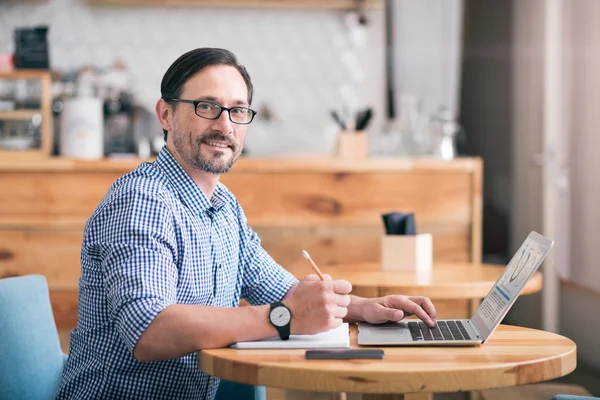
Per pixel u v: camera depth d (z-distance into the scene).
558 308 3.80
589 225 3.60
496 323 1.38
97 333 1.49
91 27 3.99
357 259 3.36
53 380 1.79
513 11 4.21
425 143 3.67
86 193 3.22
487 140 4.28
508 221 4.25
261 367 1.22
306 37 4.14
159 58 4.05
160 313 1.33
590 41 3.58
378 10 4.17
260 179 3.29
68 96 3.49
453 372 1.18
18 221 3.20
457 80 4.25
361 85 4.18
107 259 1.42
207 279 1.58
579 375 3.48
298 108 4.16
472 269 2.50
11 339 1.69
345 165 3.32
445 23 4.23
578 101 3.68
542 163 3.83
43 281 1.85
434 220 3.38
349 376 1.17
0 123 3.31
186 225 1.54
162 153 1.61
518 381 1.22
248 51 4.12
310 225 3.32
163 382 1.48
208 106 1.55
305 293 1.39
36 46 3.30
